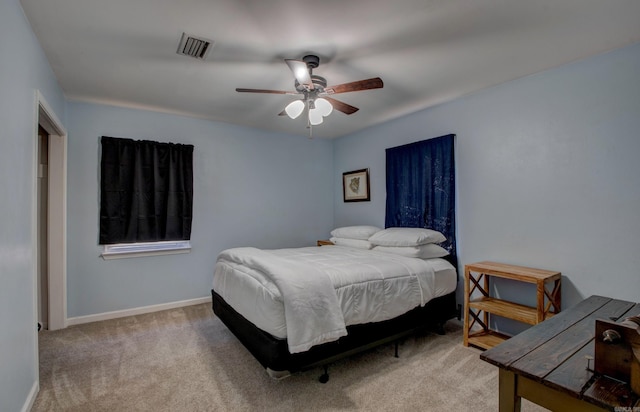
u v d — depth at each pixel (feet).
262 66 8.10
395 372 7.50
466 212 10.39
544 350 3.62
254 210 14.43
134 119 11.69
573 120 7.95
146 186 11.75
